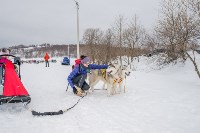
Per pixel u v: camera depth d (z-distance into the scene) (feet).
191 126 14.30
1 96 18.84
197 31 49.21
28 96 19.86
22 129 14.78
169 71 54.54
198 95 23.12
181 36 51.06
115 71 23.81
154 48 71.97
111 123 15.46
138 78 41.45
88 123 15.66
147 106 19.40
